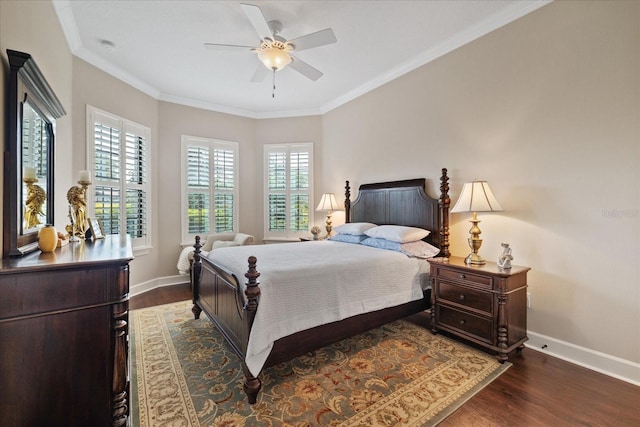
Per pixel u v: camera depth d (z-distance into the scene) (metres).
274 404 1.72
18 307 1.18
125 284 1.41
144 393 1.83
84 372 1.31
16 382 1.19
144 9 2.48
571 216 2.23
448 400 1.76
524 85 2.48
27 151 1.58
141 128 4.02
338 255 2.66
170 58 3.32
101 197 3.43
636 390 1.85
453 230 3.07
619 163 2.01
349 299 2.26
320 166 5.09
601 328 2.09
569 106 2.23
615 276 2.03
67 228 2.06
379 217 3.87
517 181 2.54
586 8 2.13
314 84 4.07
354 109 4.37
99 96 3.38
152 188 4.23
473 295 2.37
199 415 1.63
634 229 1.95
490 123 2.73
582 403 1.73
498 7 2.50
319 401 1.75
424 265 2.86
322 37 2.35
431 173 3.29
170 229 4.47
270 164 5.25
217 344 2.50
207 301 2.73
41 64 2.07
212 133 4.85
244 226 5.18
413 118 3.48
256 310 1.79
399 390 1.86
